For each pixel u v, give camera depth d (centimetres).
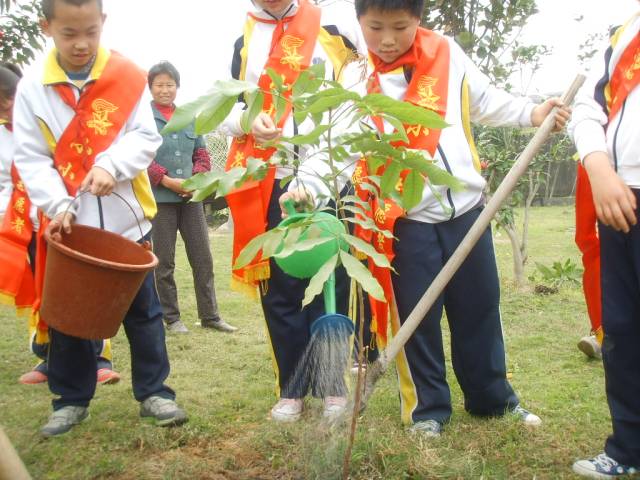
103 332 256
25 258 333
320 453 228
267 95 290
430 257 265
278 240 191
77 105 275
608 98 227
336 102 175
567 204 1680
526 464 239
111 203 280
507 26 514
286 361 298
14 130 278
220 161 1041
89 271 244
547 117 233
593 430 268
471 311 270
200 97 171
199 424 284
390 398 304
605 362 229
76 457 255
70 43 262
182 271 739
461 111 270
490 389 275
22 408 313
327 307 243
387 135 186
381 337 273
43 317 259
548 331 443
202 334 461
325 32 299
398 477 222
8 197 357
